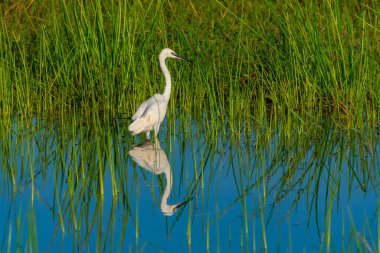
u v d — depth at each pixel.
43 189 11.80
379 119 14.71
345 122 15.14
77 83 16.42
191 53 16.75
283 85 15.83
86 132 14.98
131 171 12.67
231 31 18.38
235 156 13.48
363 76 15.07
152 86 16.56
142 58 16.12
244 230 10.15
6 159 13.32
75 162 12.04
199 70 16.12
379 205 9.09
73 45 16.59
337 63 15.51
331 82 15.59
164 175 12.52
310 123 15.14
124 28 15.88
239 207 11.00
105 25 18.47
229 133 14.94
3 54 16.95
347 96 15.30
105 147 13.03
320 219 10.45
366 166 12.69
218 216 10.65
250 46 17.42
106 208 10.96
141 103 15.51
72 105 16.23
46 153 13.70
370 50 16.19
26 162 13.13
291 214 10.65
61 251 9.47
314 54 15.63
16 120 15.67
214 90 16.23
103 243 9.70
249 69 16.34
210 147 14.06
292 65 15.83
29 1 20.89
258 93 16.48
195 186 11.91
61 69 16.23
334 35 15.66
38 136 14.70
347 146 13.77
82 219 10.52
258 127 14.70
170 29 19.22
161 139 14.81
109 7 18.59
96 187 11.82
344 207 10.85
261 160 13.08
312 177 12.23
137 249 9.35
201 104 16.09
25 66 16.05
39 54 16.62
